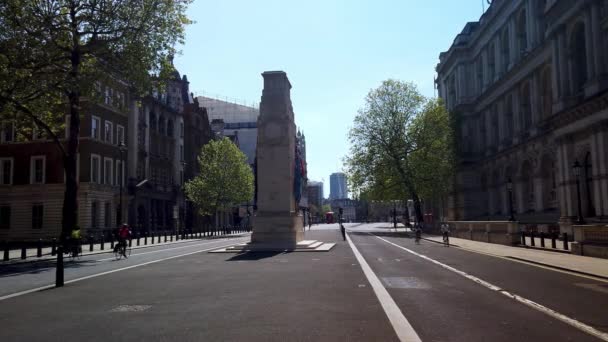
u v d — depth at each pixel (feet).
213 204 244.22
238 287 47.55
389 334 27.73
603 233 75.56
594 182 112.37
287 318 32.37
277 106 112.06
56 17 97.14
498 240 118.21
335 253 93.15
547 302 38.37
